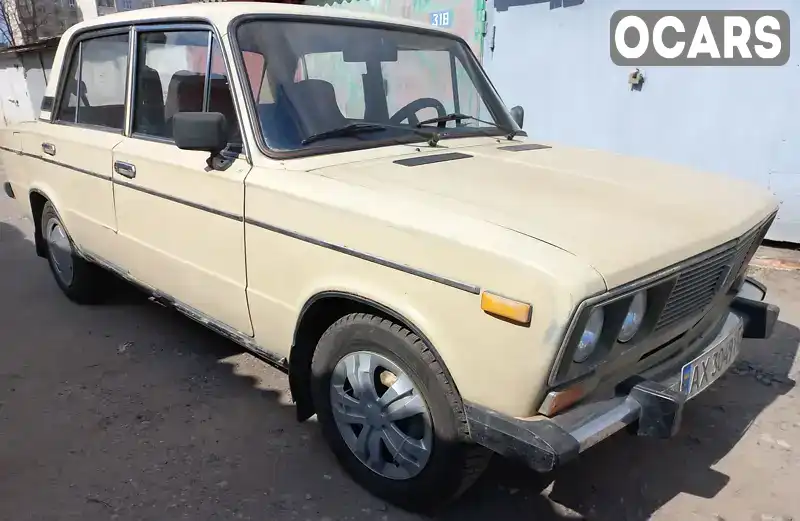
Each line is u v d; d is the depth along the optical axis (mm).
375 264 2219
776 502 2611
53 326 4266
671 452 2947
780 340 4012
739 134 5773
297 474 2764
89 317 4410
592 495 2664
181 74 3062
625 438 3057
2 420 3156
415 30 3445
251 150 2666
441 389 2182
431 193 2291
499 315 1899
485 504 2604
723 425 3143
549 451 1870
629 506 2598
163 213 3156
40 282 5129
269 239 2588
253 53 2805
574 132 6641
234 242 2768
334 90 2941
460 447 2223
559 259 1842
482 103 3590
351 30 3150
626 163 2998
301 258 2473
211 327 3217
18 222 7152
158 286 3457
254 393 3414
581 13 6270
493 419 2014
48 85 4359
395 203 2211
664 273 2020
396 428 2422
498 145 3215
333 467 2811
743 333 2916
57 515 2510
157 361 3770
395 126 3037
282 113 2736
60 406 3281
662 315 2150
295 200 2445
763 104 5609
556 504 2609
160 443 2973
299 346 2666
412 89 3305
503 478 2764
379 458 2525
